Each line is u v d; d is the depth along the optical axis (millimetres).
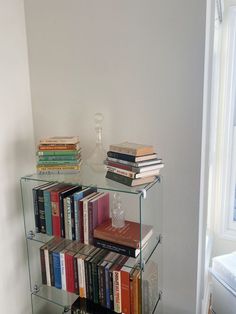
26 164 1627
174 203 1409
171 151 1374
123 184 1215
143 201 1184
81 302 1425
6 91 1458
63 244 1479
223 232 2307
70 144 1381
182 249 1434
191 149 1337
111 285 1303
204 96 1302
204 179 1485
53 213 1372
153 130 1393
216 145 2207
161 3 1272
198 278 1466
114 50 1402
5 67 1443
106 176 1328
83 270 1372
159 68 1328
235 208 2283
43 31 1537
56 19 1497
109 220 1361
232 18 2023
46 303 1750
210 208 2113
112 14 1373
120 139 1472
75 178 1380
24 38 1569
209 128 1508
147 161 1197
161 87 1340
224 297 1801
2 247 1468
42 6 1511
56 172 1405
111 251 1263
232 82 2111
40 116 1645
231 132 2176
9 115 1483
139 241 1187
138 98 1396
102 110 1487
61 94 1570
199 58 1252
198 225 1386
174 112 1337
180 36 1266
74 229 1336
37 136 1674
